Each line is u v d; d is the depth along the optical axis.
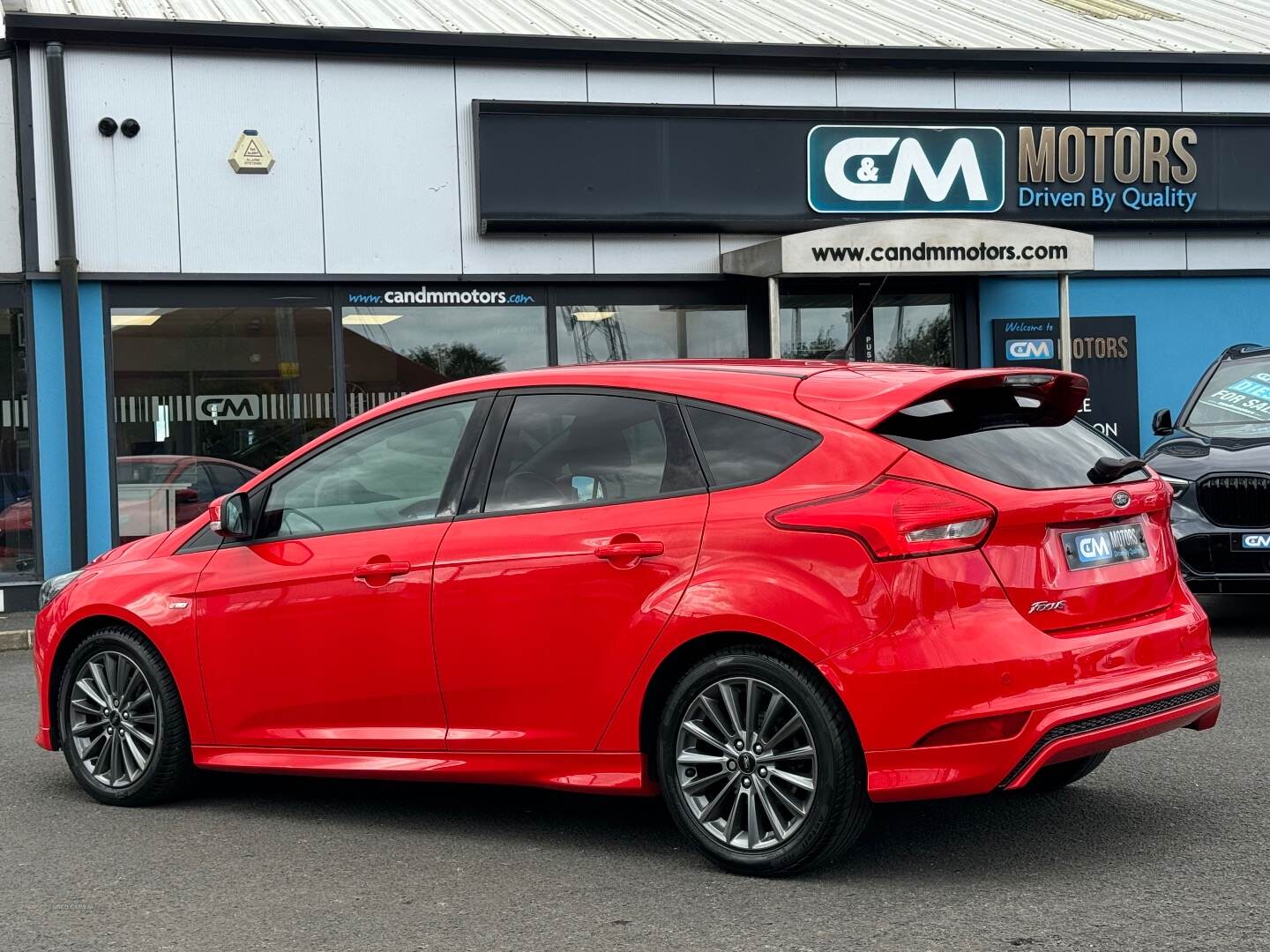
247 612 5.58
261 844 5.24
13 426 13.15
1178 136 15.57
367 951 4.02
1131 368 15.69
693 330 14.77
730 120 14.52
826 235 13.55
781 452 4.68
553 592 4.90
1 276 13.05
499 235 14.20
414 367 14.12
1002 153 15.12
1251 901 4.23
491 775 5.07
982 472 4.50
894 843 4.99
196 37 13.32
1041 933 3.99
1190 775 5.86
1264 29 17.61
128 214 13.34
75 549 12.98
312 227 13.78
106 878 4.84
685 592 4.64
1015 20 17.41
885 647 4.32
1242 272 15.93
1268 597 12.22
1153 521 5.00
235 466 13.70
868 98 14.99
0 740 7.38
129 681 5.93
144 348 13.46
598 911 4.32
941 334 15.39
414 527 5.30
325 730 5.46
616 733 4.81
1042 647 4.37
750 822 4.58
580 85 14.36
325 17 14.27
